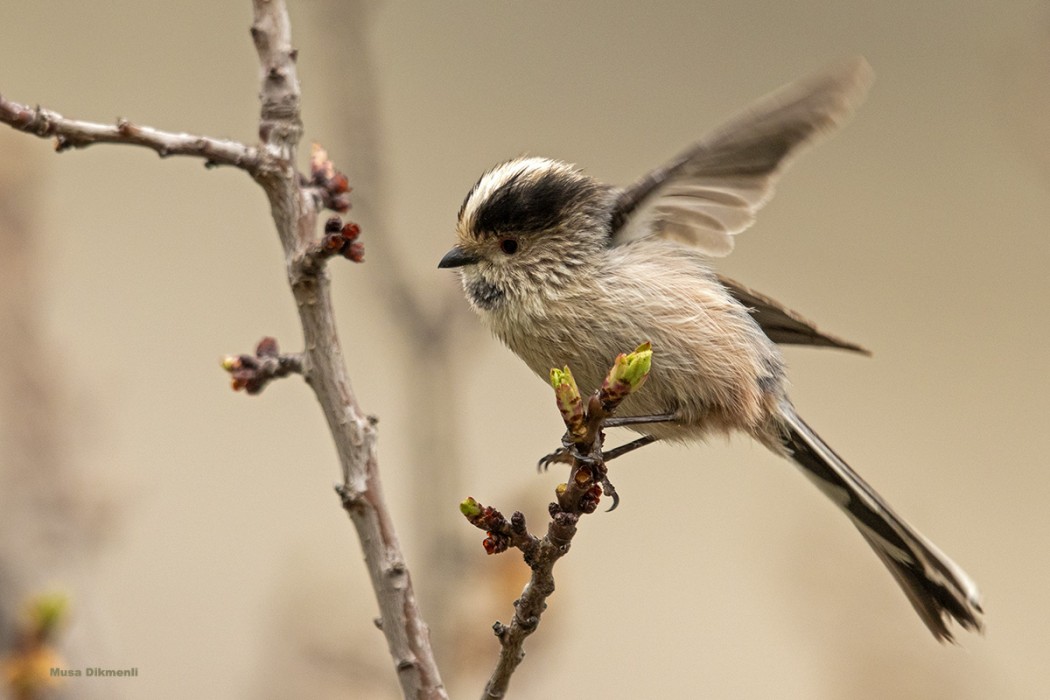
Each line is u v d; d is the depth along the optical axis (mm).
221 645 10609
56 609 6809
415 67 14617
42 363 8695
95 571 8258
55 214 10219
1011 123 9062
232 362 5695
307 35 11898
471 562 8141
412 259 12859
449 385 8312
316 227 5832
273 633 8656
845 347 8391
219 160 5645
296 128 5801
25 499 8117
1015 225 14477
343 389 5656
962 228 14398
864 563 9594
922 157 14820
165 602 10883
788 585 9750
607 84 14859
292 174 5762
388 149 9133
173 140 5504
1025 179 14531
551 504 5250
